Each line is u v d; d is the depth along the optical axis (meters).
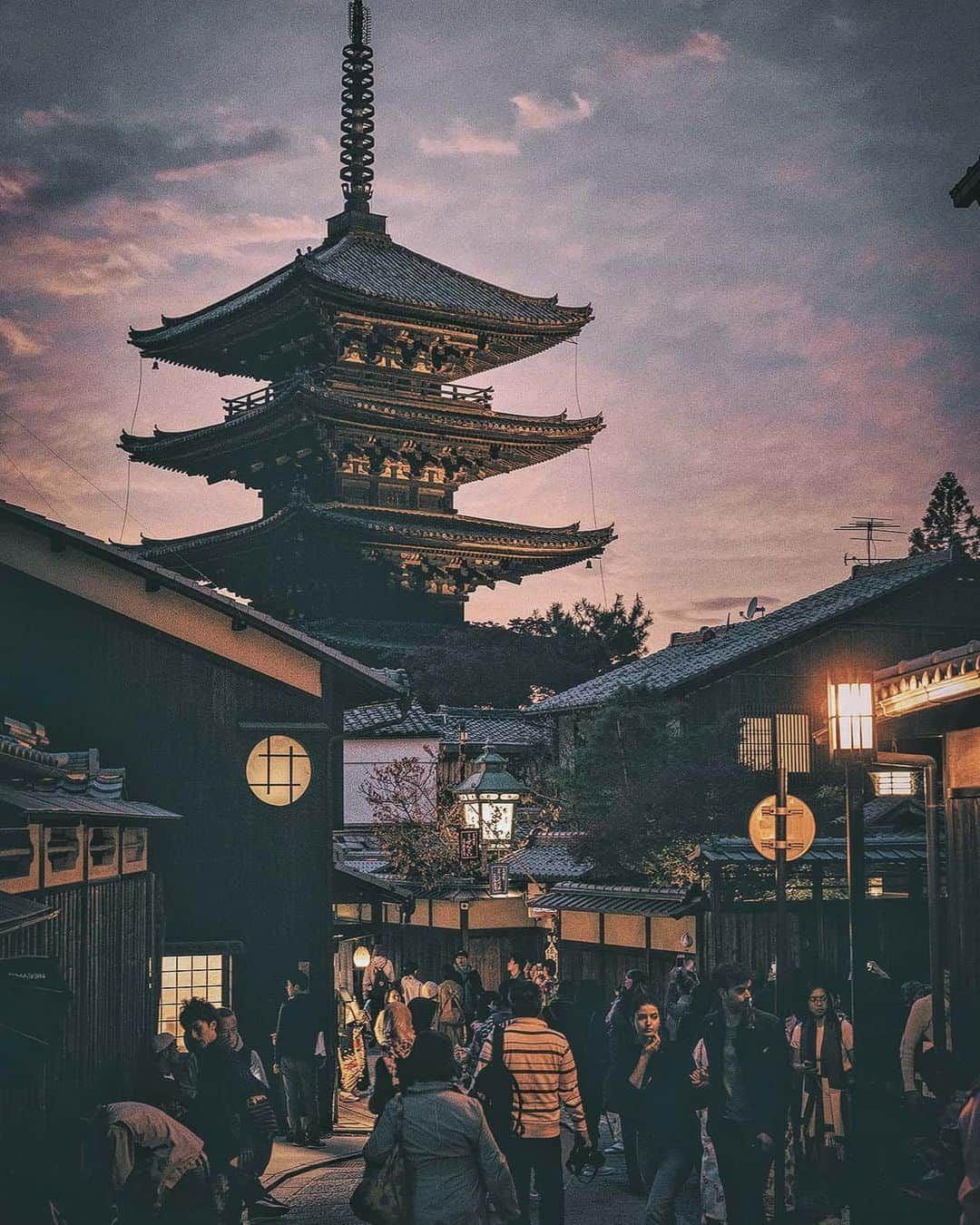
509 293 66.50
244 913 19.62
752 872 23.98
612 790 33.22
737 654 38.41
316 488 64.25
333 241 67.25
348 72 68.44
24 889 10.52
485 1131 6.68
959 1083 9.01
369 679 20.27
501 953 34.69
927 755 11.12
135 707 19.48
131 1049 13.67
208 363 65.62
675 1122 9.66
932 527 70.56
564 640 78.88
